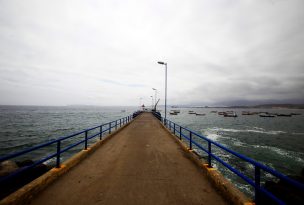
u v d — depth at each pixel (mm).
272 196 2891
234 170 4074
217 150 21844
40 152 20703
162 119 25125
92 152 8086
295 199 7754
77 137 30250
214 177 4715
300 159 19734
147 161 6738
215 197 4031
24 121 62188
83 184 4625
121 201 3807
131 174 5371
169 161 6762
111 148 8945
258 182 3350
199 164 6082
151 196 4035
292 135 36781
